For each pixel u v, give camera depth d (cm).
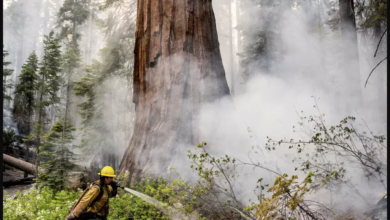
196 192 492
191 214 502
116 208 550
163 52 832
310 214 427
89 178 864
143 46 860
